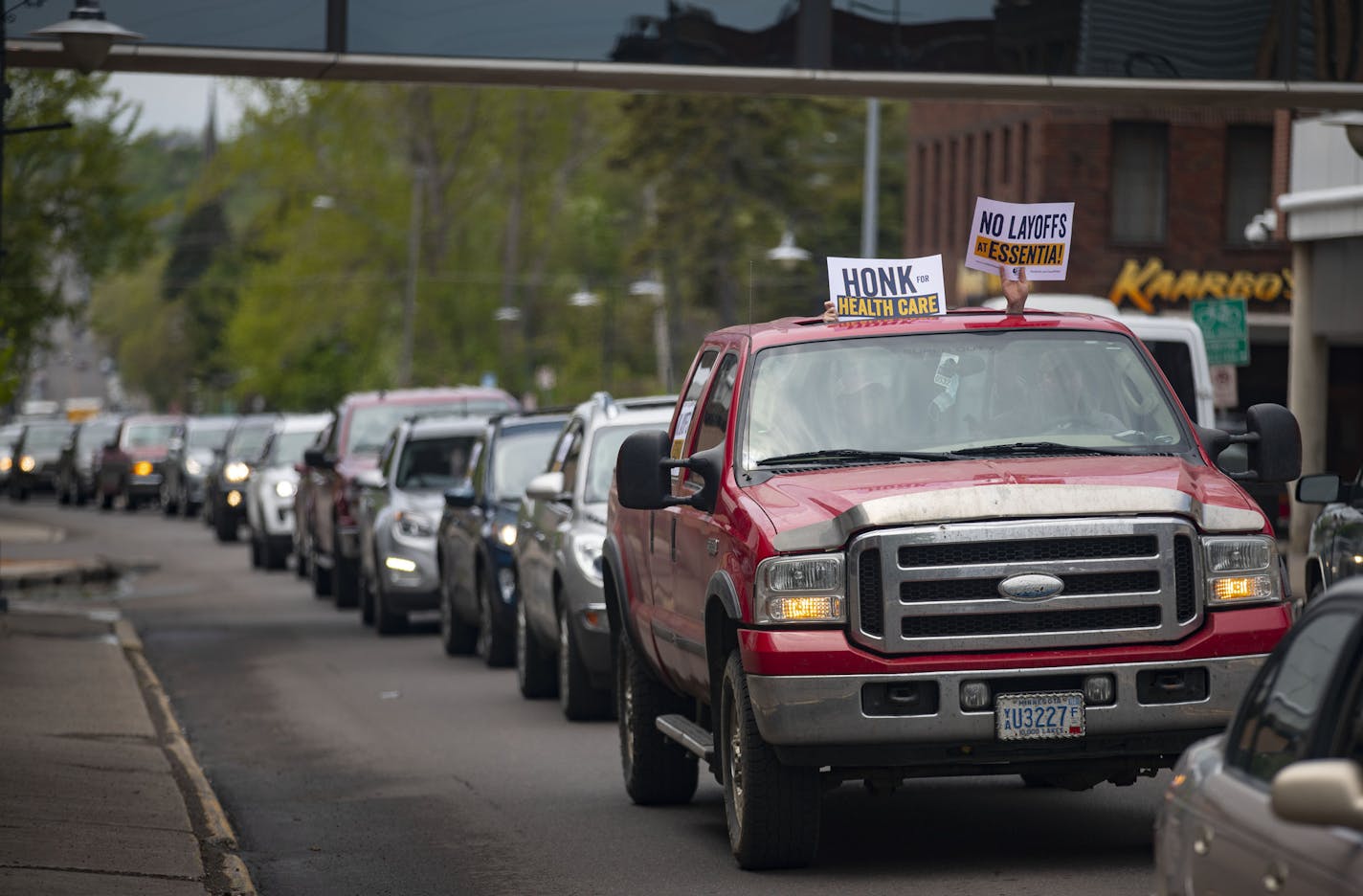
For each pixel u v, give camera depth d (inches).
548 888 960.9
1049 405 992.9
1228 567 895.7
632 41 2044.8
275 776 1384.1
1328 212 3083.2
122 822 1090.7
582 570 1551.4
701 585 999.6
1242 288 4790.8
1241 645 888.9
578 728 1577.3
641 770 1186.6
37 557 3902.6
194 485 5511.8
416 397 2866.6
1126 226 4854.8
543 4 2031.3
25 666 1884.8
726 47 2050.9
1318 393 3208.7
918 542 880.3
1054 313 1038.4
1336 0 2091.5
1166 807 575.5
